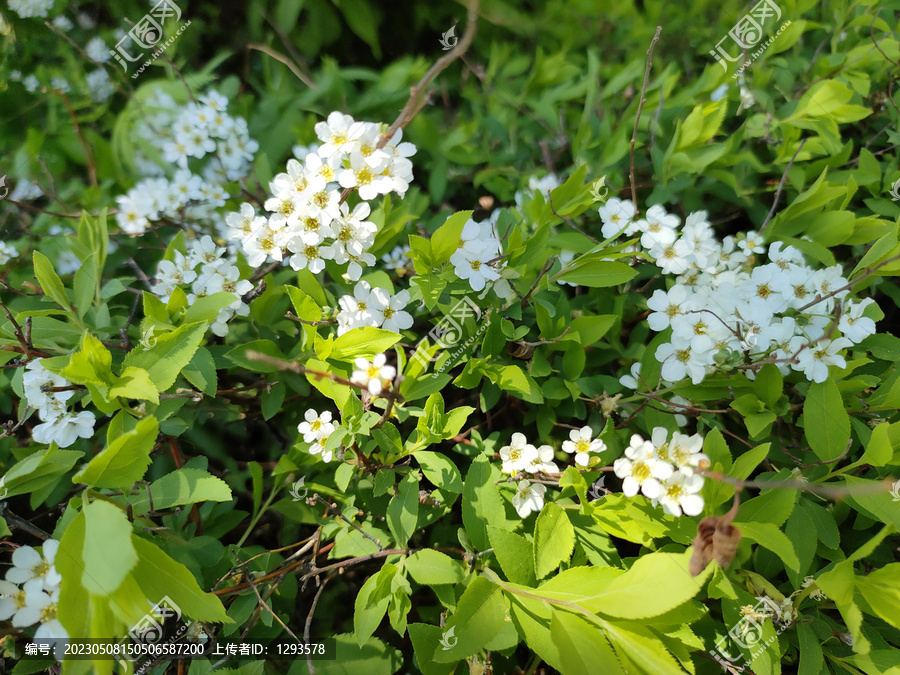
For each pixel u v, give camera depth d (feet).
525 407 0.65
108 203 0.75
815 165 0.69
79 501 0.45
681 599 0.40
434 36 0.88
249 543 0.66
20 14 0.79
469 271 0.53
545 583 0.46
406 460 0.57
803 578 0.50
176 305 0.53
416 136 0.77
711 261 0.58
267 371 0.57
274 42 0.83
